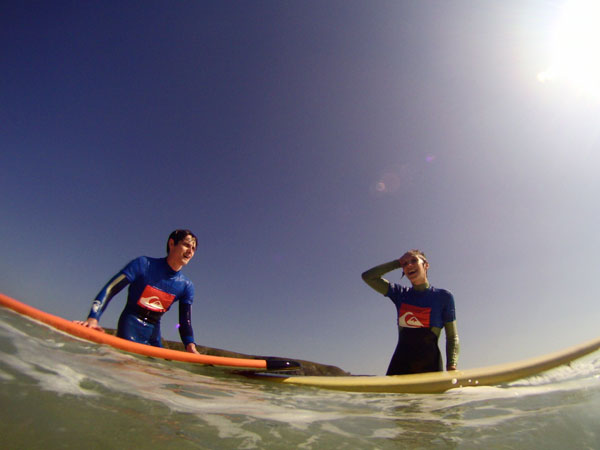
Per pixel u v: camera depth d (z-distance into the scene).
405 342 2.09
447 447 0.65
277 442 0.63
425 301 2.11
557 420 0.81
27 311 1.19
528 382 1.37
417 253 2.22
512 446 0.66
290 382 1.51
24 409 0.57
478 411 0.94
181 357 1.52
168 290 2.09
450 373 1.58
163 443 0.55
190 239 2.12
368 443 0.66
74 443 0.50
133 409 0.68
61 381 0.73
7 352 0.83
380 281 2.31
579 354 1.58
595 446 0.66
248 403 0.92
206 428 0.65
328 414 0.89
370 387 1.47
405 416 0.90
